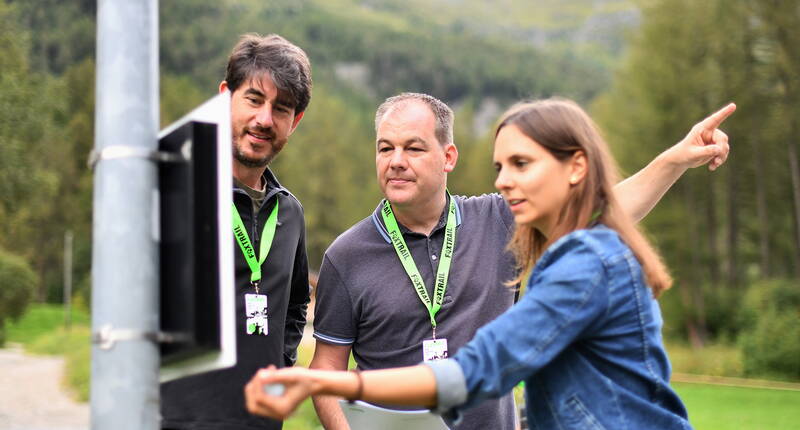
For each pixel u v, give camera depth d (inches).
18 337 1717.5
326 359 140.6
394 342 137.3
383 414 118.4
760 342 1042.7
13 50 1341.0
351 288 139.3
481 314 137.6
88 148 2731.3
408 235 140.8
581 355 83.5
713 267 1676.9
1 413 642.8
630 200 118.1
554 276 81.3
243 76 125.9
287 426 479.8
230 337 72.1
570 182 87.6
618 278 82.3
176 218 73.7
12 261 1547.7
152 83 75.1
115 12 74.0
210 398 115.4
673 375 1063.0
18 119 1283.2
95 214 73.7
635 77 1654.8
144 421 70.8
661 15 1600.6
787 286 1203.2
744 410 629.6
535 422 86.2
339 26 6870.1
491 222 144.5
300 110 132.3
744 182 1626.5
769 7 1424.7
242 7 6250.0
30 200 1371.8
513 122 88.2
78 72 2807.6
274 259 127.1
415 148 135.3
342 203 3171.8
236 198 124.4
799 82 1425.9
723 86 1523.1
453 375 77.1
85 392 750.5
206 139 73.4
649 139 1605.6
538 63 7194.9
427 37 7357.3
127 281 71.6
